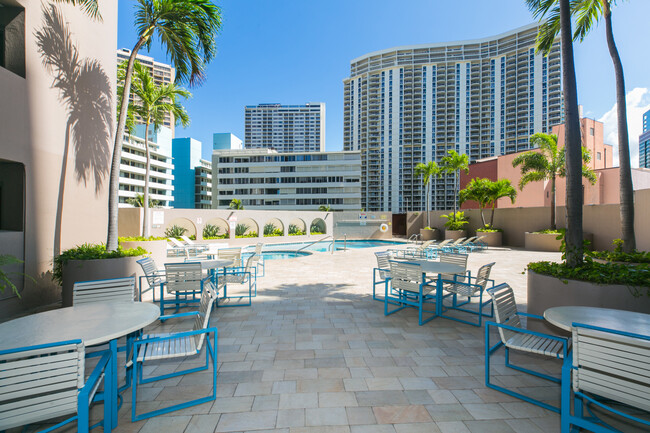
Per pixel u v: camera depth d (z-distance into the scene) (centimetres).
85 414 193
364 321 509
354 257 1437
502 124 9294
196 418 251
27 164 581
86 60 738
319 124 15400
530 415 257
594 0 686
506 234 2156
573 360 217
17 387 177
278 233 2711
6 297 540
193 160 8331
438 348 397
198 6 720
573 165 411
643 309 324
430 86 9625
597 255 556
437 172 3064
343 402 274
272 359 364
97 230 773
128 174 5788
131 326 252
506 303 330
